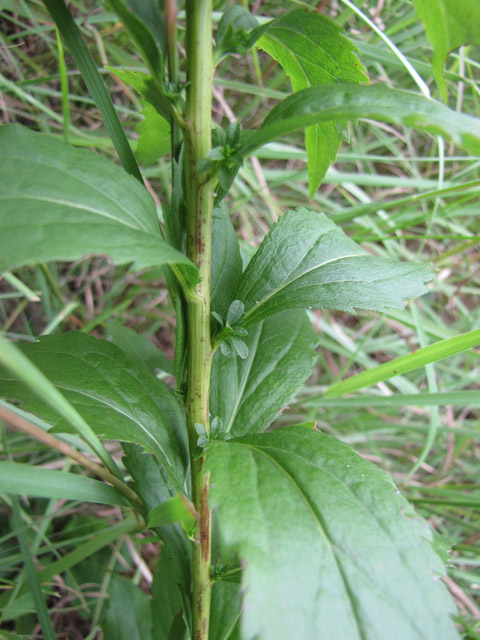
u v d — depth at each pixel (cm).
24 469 15
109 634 22
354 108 11
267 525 11
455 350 20
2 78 27
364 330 38
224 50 13
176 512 12
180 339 15
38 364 16
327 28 14
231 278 18
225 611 18
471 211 33
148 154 19
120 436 15
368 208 31
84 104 33
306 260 17
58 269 32
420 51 36
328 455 13
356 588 11
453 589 26
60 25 15
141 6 12
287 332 20
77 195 12
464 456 35
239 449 13
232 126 13
